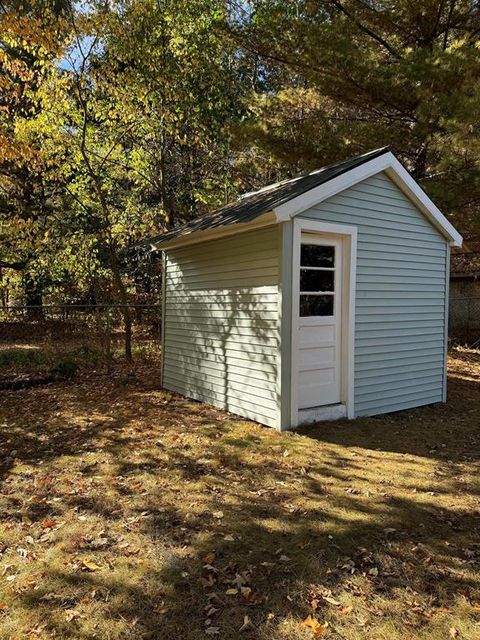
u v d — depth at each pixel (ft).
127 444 16.78
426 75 29.12
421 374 22.97
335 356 19.94
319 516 11.44
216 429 18.45
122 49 30.48
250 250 19.47
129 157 38.09
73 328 35.17
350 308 19.65
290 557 9.68
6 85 26.08
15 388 26.43
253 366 19.47
